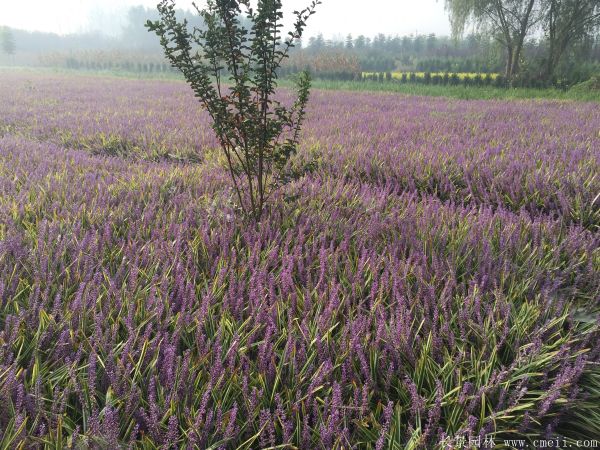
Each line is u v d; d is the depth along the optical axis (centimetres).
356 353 262
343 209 508
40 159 703
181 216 469
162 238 396
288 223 461
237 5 399
